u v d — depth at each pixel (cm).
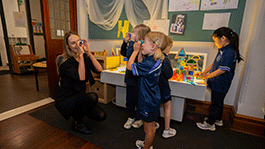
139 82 118
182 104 190
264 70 168
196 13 204
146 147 128
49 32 238
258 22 163
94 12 261
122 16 251
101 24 265
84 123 193
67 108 143
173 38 221
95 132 175
